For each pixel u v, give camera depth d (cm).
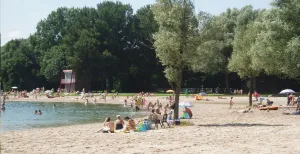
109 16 11962
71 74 11938
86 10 12769
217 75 10756
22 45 14312
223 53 9125
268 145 1783
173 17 2977
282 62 4028
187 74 10881
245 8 9662
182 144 1880
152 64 11544
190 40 2986
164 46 2998
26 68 13375
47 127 3462
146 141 2039
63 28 13612
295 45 3694
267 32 4175
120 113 5206
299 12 3922
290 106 4938
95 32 11406
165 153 1612
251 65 4825
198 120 3512
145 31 11419
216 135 2253
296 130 2398
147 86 11812
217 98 7662
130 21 12200
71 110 5906
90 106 6888
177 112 3111
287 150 1625
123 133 2591
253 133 2303
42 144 2002
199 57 3039
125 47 12050
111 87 11731
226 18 9488
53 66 12219
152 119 2889
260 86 10112
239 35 5338
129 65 11756
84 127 3238
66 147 1861
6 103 8056
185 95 8850
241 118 3541
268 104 5075
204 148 1730
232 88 10950
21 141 2155
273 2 4203
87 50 10869
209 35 3020
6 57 14675
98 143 1997
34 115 4972
